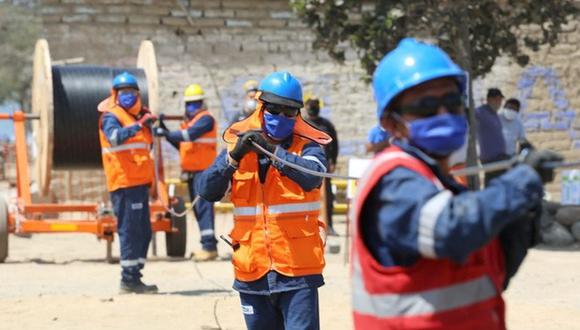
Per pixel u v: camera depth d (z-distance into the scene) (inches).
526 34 1624.0
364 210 248.2
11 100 3324.3
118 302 711.1
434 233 228.7
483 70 1176.8
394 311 244.8
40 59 1013.8
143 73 1039.6
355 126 1612.9
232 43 1594.5
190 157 988.6
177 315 662.5
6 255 989.8
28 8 3275.1
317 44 1128.8
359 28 1102.4
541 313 670.5
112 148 745.0
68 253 1112.2
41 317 652.7
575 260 1004.6
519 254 259.8
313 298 410.9
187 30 1584.6
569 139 1664.6
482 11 1133.1
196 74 1584.6
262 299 416.2
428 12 1092.5
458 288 243.9
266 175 414.3
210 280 848.9
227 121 1589.6
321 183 414.6
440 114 245.1
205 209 995.3
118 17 1562.5
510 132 1189.1
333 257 1023.6
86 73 1036.5
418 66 245.3
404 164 243.1
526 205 226.5
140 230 752.3
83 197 1563.7
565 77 1657.2
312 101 1124.5
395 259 245.9
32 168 1838.1
